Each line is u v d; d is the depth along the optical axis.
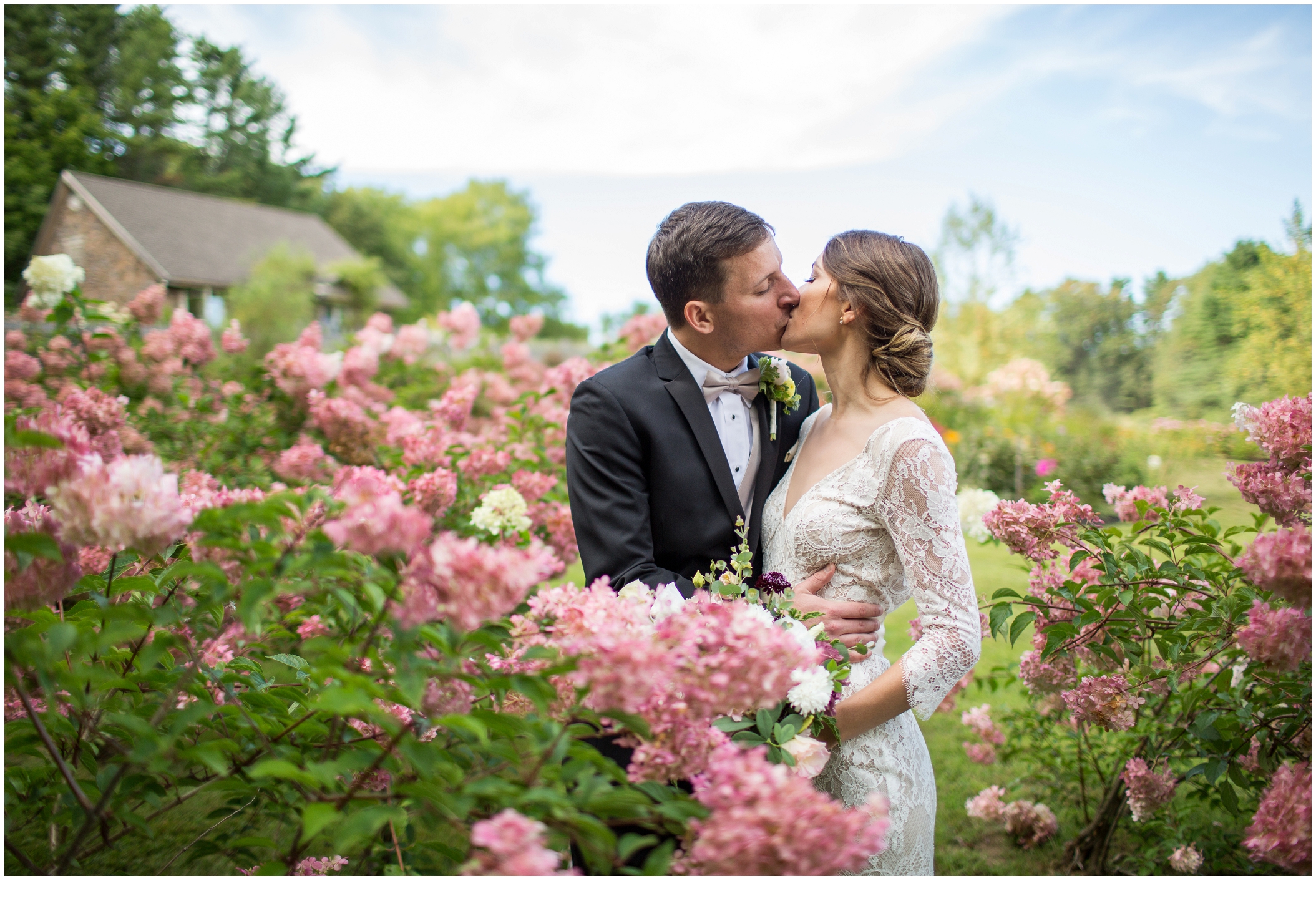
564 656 1.15
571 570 3.95
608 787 1.03
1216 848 2.19
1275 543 1.61
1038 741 2.73
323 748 1.34
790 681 1.16
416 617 0.99
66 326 3.87
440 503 2.78
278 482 3.69
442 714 1.17
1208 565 2.07
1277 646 1.59
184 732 1.33
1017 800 2.77
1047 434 8.23
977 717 2.91
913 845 1.63
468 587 0.97
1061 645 2.05
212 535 1.11
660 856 1.02
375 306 24.45
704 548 1.86
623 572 1.77
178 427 4.01
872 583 1.67
